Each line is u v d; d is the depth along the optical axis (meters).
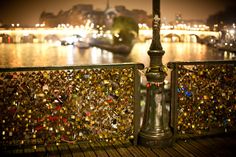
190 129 4.40
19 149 3.97
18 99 3.79
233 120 4.62
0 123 3.79
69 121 4.00
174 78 4.19
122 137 4.17
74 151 3.96
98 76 3.99
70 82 3.92
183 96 4.29
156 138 4.07
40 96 3.85
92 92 4.00
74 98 3.96
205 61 4.29
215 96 4.46
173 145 4.19
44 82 3.84
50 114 3.92
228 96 4.52
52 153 3.90
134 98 4.11
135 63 4.07
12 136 3.86
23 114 3.83
